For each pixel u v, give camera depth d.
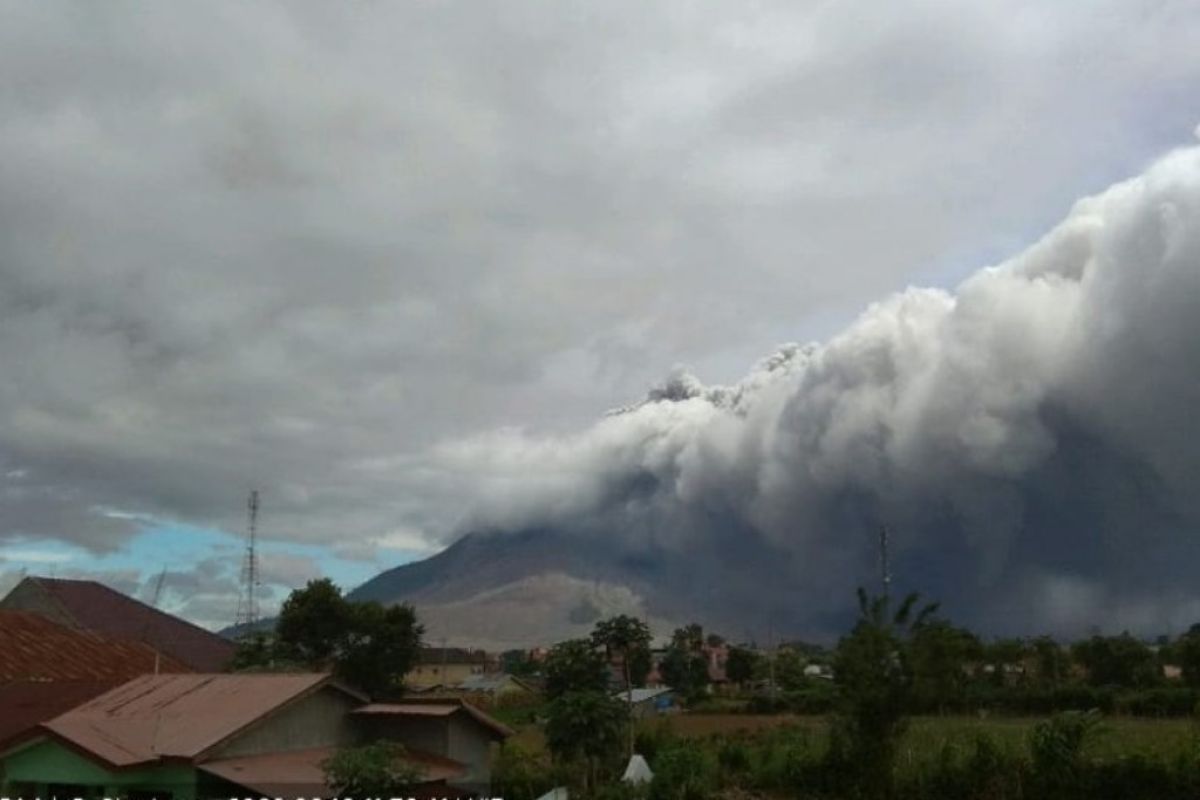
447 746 30.56
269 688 28.94
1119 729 47.59
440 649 127.62
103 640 42.50
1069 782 32.41
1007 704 68.62
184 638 60.94
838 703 35.53
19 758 25.94
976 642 76.56
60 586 57.69
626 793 33.59
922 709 35.19
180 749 25.33
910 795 33.81
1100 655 81.94
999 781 32.97
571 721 36.81
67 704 32.62
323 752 28.52
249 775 25.12
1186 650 79.88
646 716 66.75
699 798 34.16
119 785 24.83
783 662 112.38
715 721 68.94
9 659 38.06
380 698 66.25
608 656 52.19
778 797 34.91
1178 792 31.72
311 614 66.62
